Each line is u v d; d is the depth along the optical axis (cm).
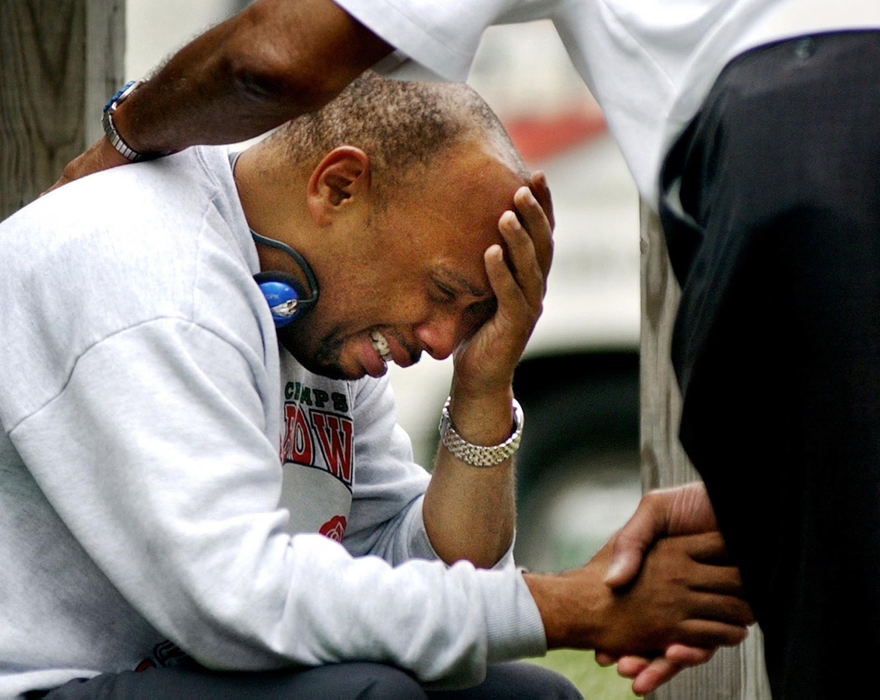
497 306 844
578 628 793
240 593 712
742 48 704
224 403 734
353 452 923
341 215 795
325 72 703
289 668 738
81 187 780
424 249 796
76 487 737
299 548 743
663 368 1012
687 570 804
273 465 753
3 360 752
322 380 895
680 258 729
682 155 732
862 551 647
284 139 812
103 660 776
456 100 801
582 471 2108
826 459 655
